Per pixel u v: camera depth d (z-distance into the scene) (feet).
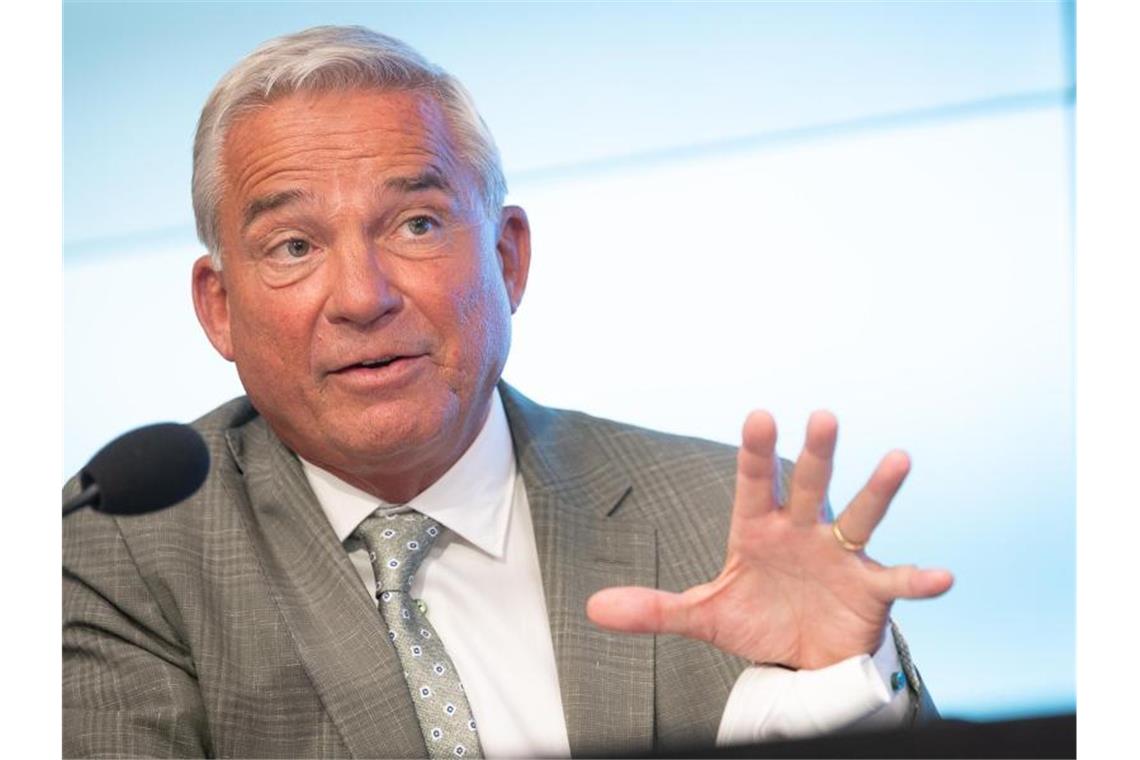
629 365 15.14
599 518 12.28
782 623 10.23
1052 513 15.23
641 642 11.65
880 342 15.29
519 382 15.02
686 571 12.15
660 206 15.25
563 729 11.59
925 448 15.25
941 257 15.34
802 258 15.31
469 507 12.09
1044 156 15.31
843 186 15.35
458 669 11.69
